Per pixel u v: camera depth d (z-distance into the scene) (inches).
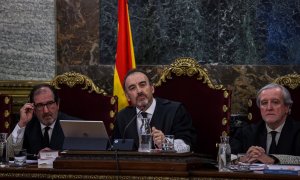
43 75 537.6
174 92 486.3
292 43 532.1
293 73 528.7
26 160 388.5
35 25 536.1
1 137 376.2
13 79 538.6
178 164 322.3
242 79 534.9
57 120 463.5
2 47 537.3
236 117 532.1
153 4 545.0
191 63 487.8
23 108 433.7
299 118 474.3
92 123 355.6
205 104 478.3
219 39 538.6
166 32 544.1
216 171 325.1
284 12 532.7
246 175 314.0
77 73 505.7
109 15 547.8
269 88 423.2
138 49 545.6
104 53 548.4
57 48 547.5
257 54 534.9
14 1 536.1
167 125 448.8
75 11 546.9
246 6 535.8
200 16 541.0
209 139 474.0
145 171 321.4
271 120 420.8
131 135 445.7
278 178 310.2
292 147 423.5
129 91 441.1
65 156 339.3
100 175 326.3
